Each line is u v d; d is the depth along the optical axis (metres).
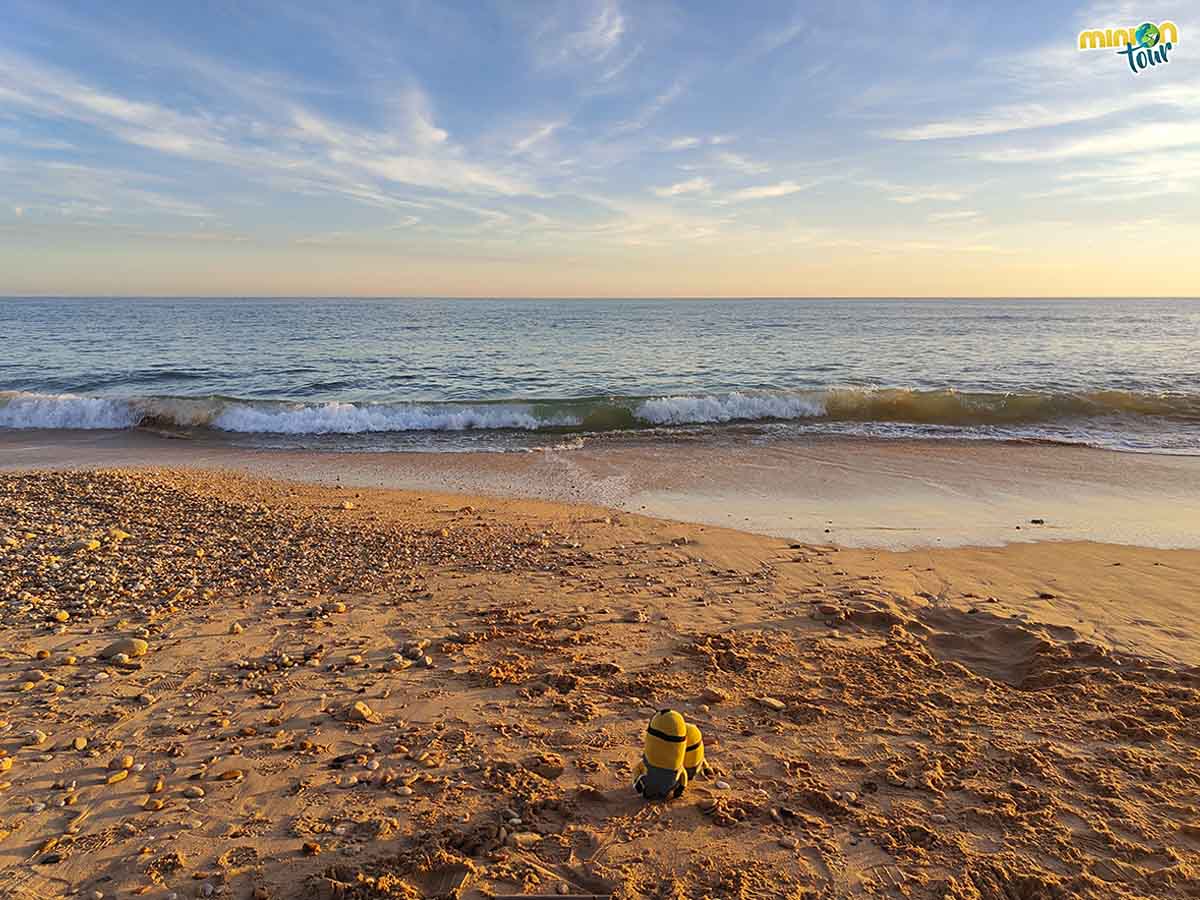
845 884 3.28
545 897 3.13
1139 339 45.41
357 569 7.59
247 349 37.59
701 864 3.39
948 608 6.71
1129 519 9.80
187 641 5.72
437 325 64.56
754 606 6.73
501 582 7.30
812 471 12.65
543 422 17.52
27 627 5.82
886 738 4.54
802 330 57.41
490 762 4.18
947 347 39.28
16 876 3.20
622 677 5.28
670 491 11.41
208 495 10.57
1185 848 3.51
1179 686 5.17
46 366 28.62
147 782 3.91
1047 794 3.95
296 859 3.34
